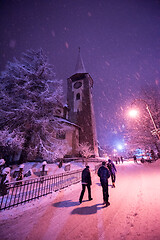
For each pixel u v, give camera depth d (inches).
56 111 552.1
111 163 251.8
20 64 502.0
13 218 137.6
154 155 671.8
